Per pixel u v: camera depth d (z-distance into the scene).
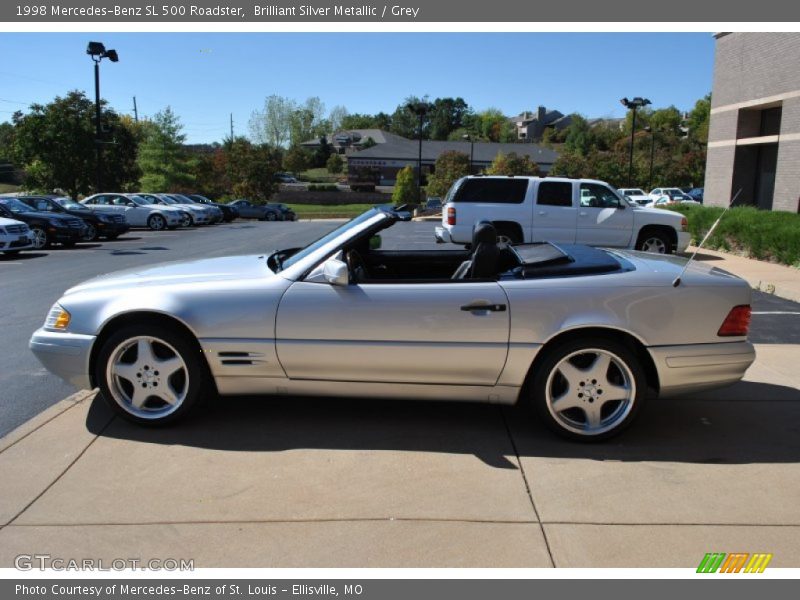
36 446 4.02
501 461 3.86
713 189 22.83
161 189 52.53
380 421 4.47
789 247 12.38
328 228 30.20
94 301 4.27
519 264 4.57
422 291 4.05
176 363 4.21
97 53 27.17
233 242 20.81
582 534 3.08
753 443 4.16
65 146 35.38
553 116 139.88
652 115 98.31
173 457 3.88
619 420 4.08
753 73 20.16
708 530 3.12
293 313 4.09
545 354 4.07
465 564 2.85
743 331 4.12
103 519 3.20
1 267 13.61
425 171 81.06
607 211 12.58
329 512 3.27
